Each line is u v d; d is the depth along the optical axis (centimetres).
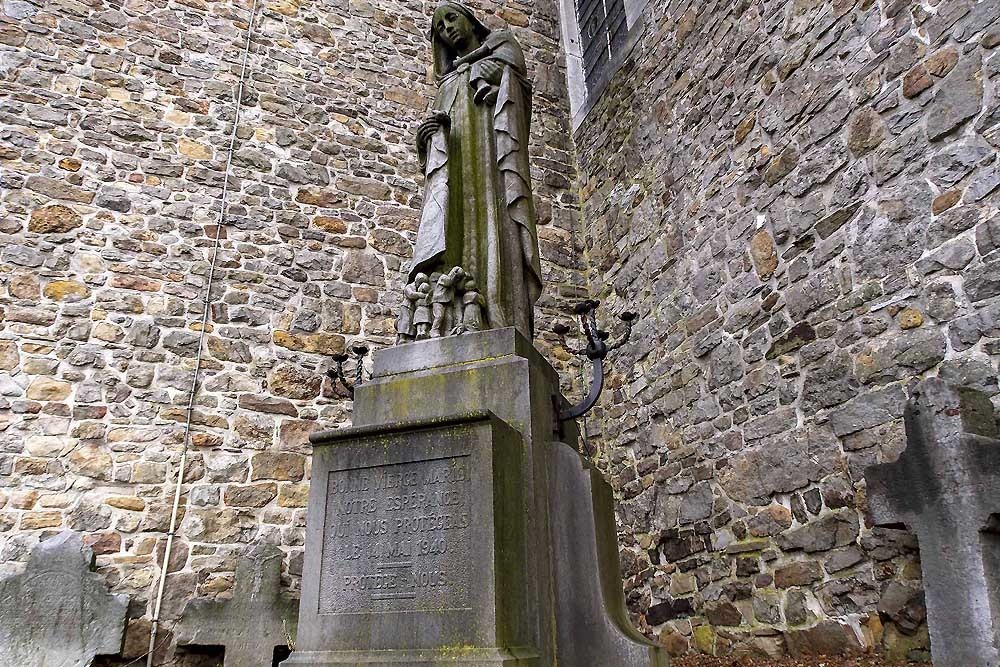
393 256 741
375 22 851
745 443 536
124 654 510
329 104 780
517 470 261
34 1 684
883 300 448
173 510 564
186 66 726
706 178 637
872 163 473
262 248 686
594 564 271
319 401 649
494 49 391
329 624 244
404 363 304
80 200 631
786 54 565
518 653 227
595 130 860
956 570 312
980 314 389
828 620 444
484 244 342
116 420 574
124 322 606
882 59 480
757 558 507
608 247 791
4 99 639
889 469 349
